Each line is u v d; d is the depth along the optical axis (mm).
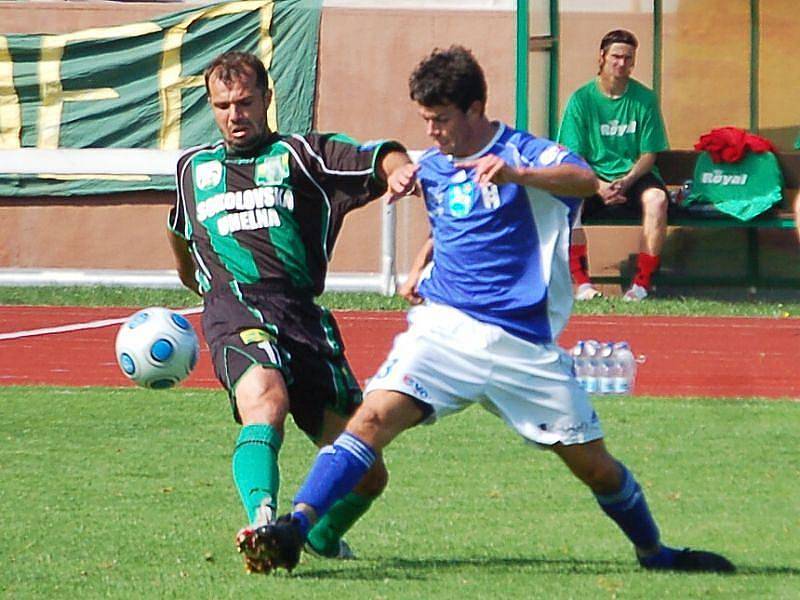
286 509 24281
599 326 48062
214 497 24906
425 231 57844
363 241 58156
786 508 24344
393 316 50344
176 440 30172
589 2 56219
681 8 56688
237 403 19609
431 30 57656
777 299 55750
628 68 52562
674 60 56906
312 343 20484
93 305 53000
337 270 58281
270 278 20594
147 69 58500
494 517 23609
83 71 58500
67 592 18469
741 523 23188
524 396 18672
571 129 53188
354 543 21750
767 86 56719
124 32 58438
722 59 56844
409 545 21609
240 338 20016
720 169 54188
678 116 57125
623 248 56719
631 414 33219
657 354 42781
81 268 58656
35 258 58594
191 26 58375
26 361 41281
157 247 58594
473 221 18609
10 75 58500
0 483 26016
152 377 21828
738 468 27594
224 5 58250
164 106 58500
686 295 56500
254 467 18641
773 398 35875
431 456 28547
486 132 18766
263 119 20938
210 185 20891
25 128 58469
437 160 19031
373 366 40469
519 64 53438
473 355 18438
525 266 18641
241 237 20672
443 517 23594
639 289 53938
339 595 18156
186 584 18812
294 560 17359
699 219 54312
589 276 56875
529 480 26500
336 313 50875
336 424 20922
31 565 20000
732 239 56688
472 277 18703
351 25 57750
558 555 20938
